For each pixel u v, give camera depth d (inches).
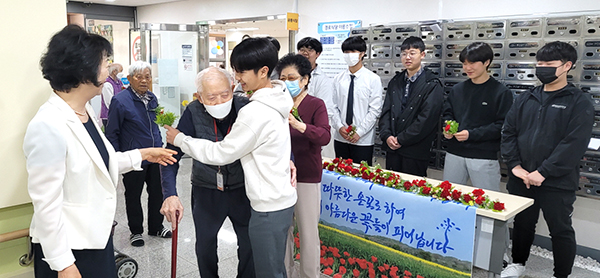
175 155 82.4
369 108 153.3
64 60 52.8
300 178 95.0
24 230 66.9
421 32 155.9
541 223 144.9
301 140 93.6
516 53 135.6
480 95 127.9
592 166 126.2
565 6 136.6
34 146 51.3
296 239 121.0
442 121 152.1
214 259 88.7
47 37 68.4
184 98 264.4
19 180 68.0
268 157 70.4
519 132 114.7
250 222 73.7
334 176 112.8
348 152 158.2
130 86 130.7
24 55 66.3
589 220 134.8
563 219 109.2
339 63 207.9
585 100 104.7
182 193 197.2
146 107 133.6
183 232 151.3
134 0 313.3
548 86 110.4
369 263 107.2
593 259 134.1
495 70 140.6
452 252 91.0
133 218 137.7
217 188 82.7
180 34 255.0
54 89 55.9
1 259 71.1
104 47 56.4
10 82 65.3
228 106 75.1
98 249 59.7
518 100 116.1
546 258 136.0
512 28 135.3
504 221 84.5
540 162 109.7
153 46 250.4
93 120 62.1
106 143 61.6
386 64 167.3
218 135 81.3
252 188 71.1
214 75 73.7
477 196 91.1
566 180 107.2
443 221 92.1
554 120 107.3
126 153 67.7
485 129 125.8
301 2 223.9
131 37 263.7
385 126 146.7
